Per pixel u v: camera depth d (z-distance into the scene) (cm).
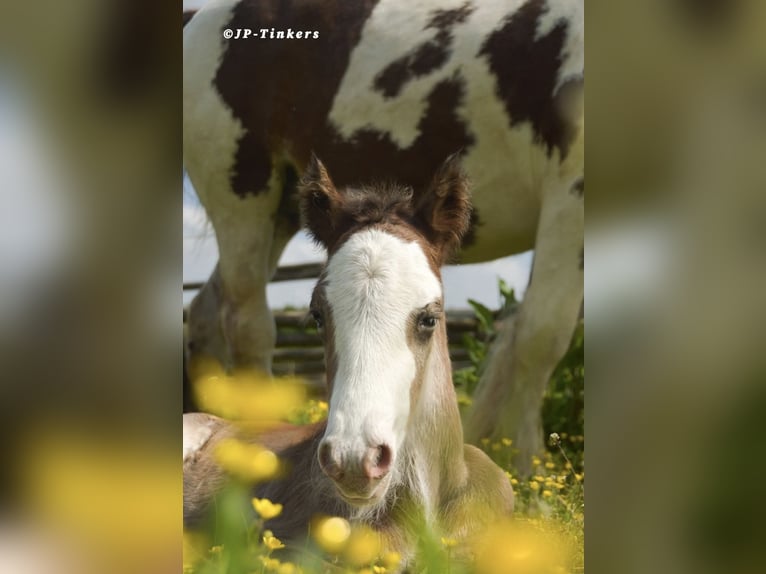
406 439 241
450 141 423
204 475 284
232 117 474
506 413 392
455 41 423
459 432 258
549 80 397
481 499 262
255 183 477
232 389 337
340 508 241
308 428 281
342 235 249
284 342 726
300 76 457
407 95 429
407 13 441
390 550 234
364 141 439
